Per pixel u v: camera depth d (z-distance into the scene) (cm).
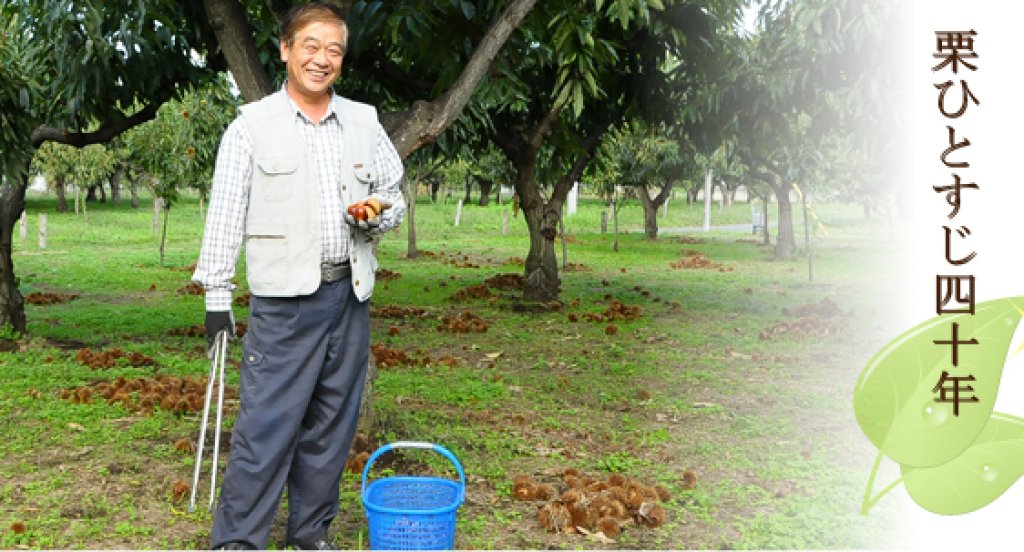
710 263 2164
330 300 363
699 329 1123
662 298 1465
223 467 507
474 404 687
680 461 543
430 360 867
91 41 736
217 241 358
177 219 3856
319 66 357
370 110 388
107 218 3725
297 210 356
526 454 549
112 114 969
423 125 539
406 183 2248
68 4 719
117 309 1256
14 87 844
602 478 502
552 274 1364
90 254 2308
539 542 404
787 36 1334
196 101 1852
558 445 571
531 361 897
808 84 1307
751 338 1043
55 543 392
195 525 420
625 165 2608
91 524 416
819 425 639
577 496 440
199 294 1469
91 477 489
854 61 1216
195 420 614
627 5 542
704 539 412
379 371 818
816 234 3556
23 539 396
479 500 460
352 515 434
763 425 632
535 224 1355
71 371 780
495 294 1504
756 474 516
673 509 452
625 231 3591
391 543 347
